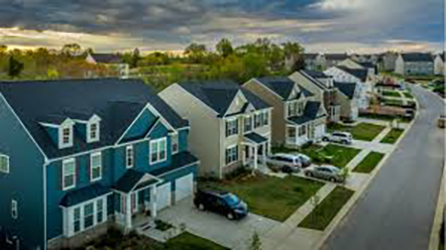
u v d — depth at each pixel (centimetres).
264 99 4909
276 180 3538
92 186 2445
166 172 2895
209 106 3578
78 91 2808
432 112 7869
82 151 2353
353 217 2756
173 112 3334
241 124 3831
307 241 2397
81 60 10600
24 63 9069
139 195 2728
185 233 2469
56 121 2267
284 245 2342
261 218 2716
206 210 2827
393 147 4953
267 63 12381
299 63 13850
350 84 7138
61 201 2272
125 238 2392
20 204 2309
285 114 4812
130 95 3166
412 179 3644
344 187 3394
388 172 3869
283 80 5519
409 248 2309
